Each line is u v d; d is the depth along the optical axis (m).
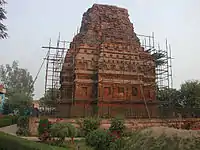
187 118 37.66
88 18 49.81
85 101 41.56
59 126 20.91
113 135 17.41
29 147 12.48
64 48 43.97
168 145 7.21
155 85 46.16
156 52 47.28
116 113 41.41
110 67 43.84
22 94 71.81
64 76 44.88
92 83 43.06
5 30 18.31
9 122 47.22
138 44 49.56
